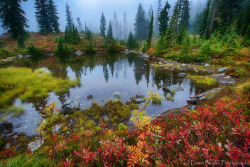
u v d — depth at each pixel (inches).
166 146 94.5
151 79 594.2
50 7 2151.8
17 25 1378.0
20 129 249.9
